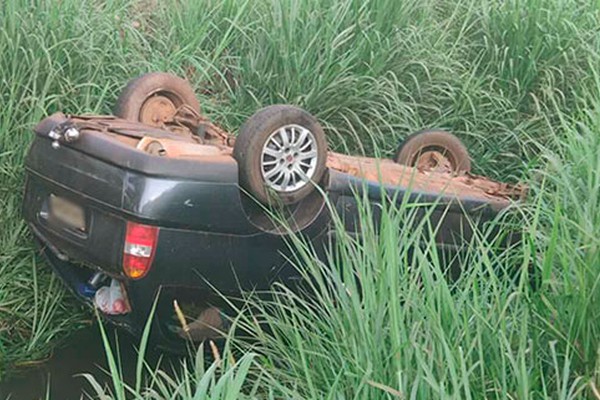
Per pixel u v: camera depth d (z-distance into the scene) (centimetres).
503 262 480
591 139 532
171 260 483
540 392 386
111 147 495
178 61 721
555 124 816
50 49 626
